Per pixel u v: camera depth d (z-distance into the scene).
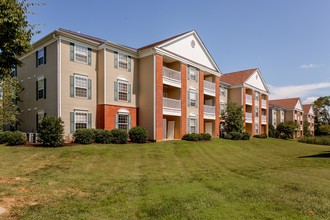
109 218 5.46
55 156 13.19
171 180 9.35
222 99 35.50
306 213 5.61
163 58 23.75
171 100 23.22
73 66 18.44
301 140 42.72
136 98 22.28
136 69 22.55
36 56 20.22
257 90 40.62
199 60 27.53
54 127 15.65
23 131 21.58
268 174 10.54
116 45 20.30
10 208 5.99
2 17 6.60
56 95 17.66
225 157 16.91
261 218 5.29
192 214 5.53
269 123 50.38
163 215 5.56
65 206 6.23
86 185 8.43
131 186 8.34
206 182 8.82
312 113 72.00
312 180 9.16
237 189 7.68
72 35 18.12
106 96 19.58
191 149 18.59
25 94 21.59
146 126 21.73
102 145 16.81
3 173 9.87
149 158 14.41
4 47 6.90
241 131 30.91
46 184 8.40
